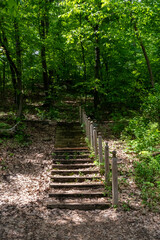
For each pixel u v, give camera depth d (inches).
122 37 561.9
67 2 529.3
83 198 225.9
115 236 167.2
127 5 449.4
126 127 451.5
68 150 360.2
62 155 337.7
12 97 802.8
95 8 508.7
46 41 573.0
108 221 187.0
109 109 659.4
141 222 183.2
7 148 369.1
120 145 379.6
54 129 505.0
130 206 206.5
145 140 345.4
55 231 173.8
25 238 163.6
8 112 604.4
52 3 661.9
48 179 268.4
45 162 320.5
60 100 810.2
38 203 215.5
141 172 262.7
